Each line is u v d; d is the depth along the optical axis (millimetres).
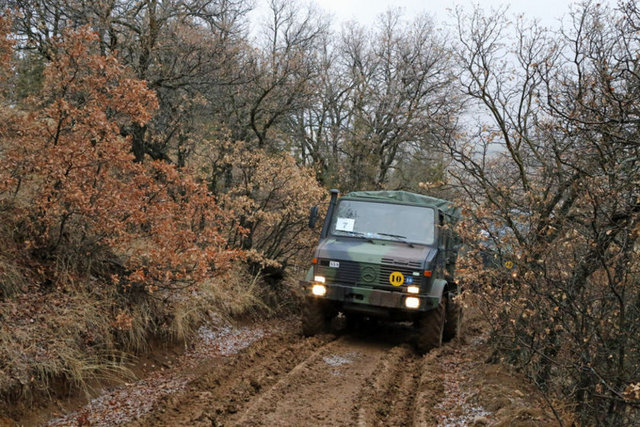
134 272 6734
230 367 7129
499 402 5652
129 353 6590
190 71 12227
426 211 9711
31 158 6219
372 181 21391
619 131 4793
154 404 5574
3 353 5172
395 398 6328
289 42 23781
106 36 11828
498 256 5984
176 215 7234
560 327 5027
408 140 19875
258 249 11320
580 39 6242
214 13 13492
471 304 6547
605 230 4531
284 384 6340
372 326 10938
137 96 6496
